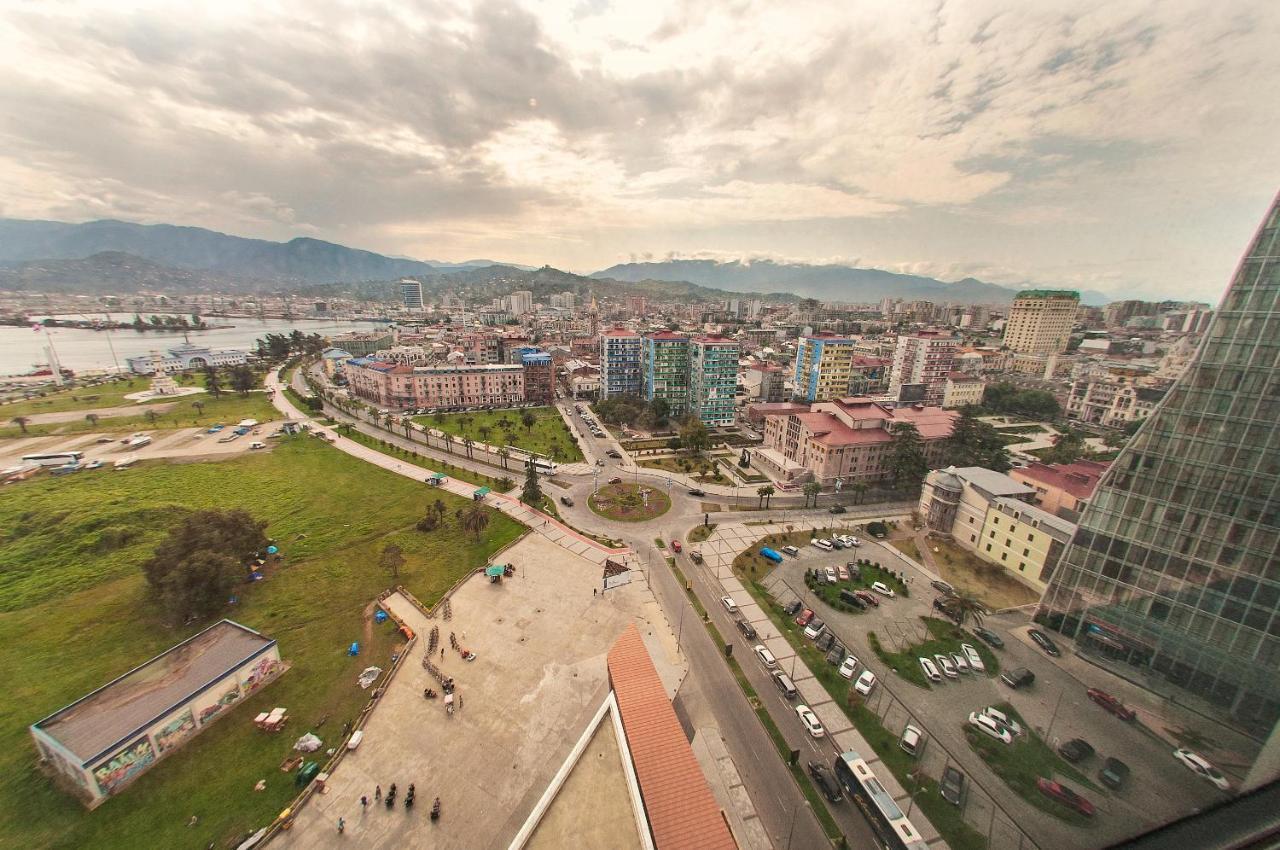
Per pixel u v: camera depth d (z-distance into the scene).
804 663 57.25
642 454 129.88
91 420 143.38
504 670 55.38
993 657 57.84
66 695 51.03
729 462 124.00
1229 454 46.38
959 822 39.78
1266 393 44.12
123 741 41.75
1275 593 43.91
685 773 33.81
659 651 58.69
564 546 82.12
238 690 50.62
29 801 40.31
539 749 46.09
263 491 100.31
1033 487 86.12
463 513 87.75
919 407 119.31
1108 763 43.62
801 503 99.81
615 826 30.00
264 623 62.22
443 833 38.91
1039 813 40.50
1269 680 44.12
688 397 166.50
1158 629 51.44
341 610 65.12
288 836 38.53
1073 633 58.97
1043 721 49.34
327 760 44.72
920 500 92.50
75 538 78.88
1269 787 17.56
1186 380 48.88
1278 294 43.22
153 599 64.94
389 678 53.56
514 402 185.12
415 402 176.62
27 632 59.62
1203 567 48.22
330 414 166.12
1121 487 54.03
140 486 99.75
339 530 85.38
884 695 52.72
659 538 85.19
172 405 168.25
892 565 77.19
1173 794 41.62
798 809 41.47
